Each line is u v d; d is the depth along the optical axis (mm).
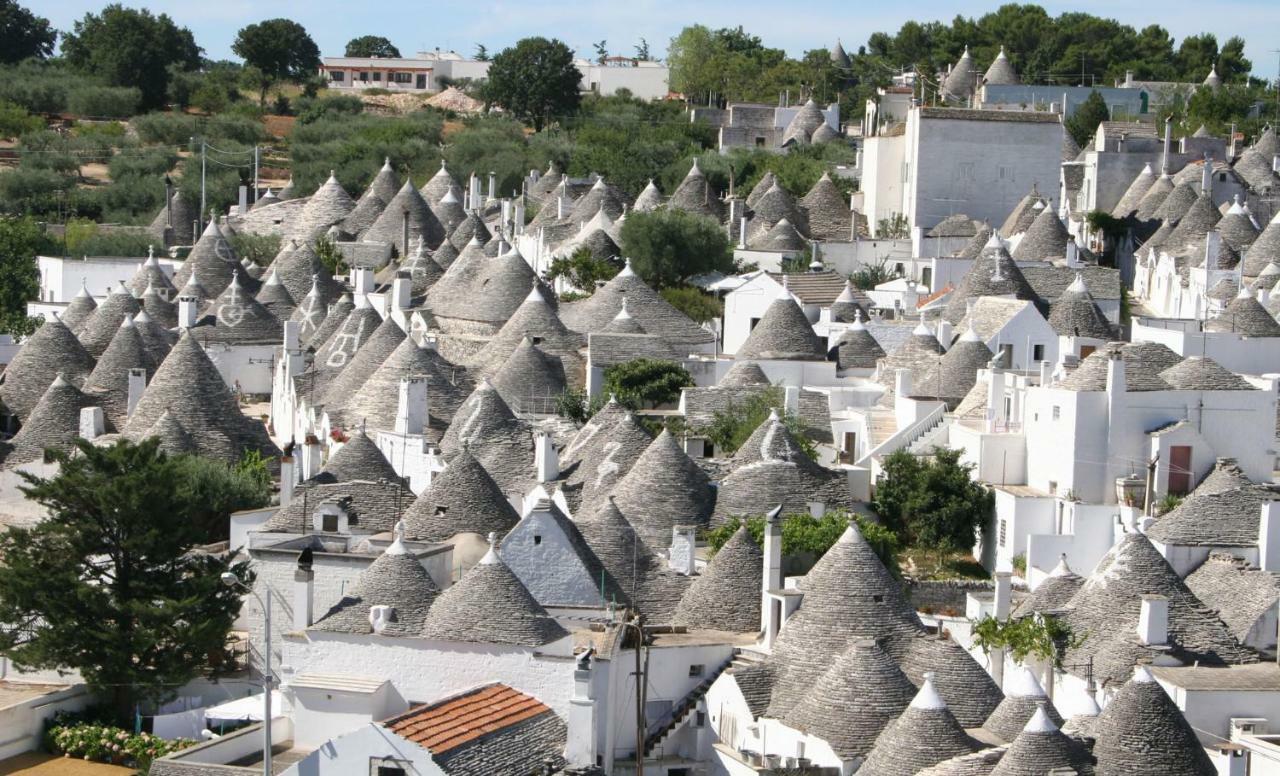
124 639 93188
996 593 100188
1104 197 194750
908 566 113125
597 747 83188
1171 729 79062
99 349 159500
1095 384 116125
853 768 82875
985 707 86562
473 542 100188
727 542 98438
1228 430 116688
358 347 151250
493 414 126562
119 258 197875
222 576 96438
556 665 84562
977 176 183250
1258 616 98312
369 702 84000
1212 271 163125
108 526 96188
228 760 81562
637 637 87688
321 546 100812
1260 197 190875
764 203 188625
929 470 115750
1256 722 89938
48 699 91938
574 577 95688
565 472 118875
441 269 179625
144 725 92625
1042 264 165125
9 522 123750
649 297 154125
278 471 128375
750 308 159625
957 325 148125
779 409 127938
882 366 139000
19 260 194625
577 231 186750
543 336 146750
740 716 87875
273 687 88375
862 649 86062
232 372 163500
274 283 176125
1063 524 111938
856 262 179500
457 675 85500
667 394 136250
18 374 149125
